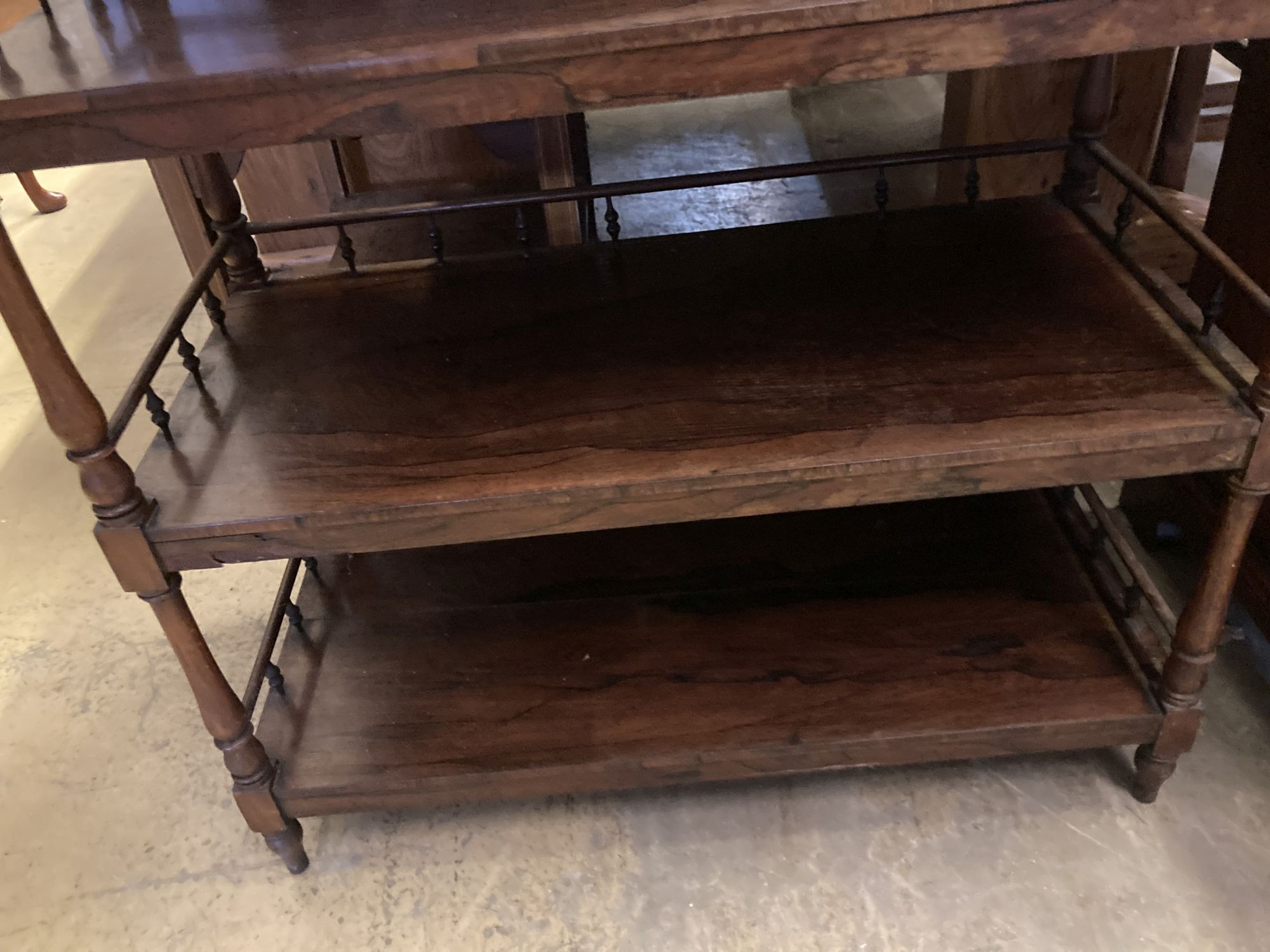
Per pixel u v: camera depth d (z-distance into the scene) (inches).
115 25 39.0
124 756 58.4
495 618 56.2
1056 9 31.2
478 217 84.0
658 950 46.6
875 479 39.9
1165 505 60.5
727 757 47.8
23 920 50.5
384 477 41.4
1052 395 41.8
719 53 31.9
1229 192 53.6
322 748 49.8
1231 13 31.4
